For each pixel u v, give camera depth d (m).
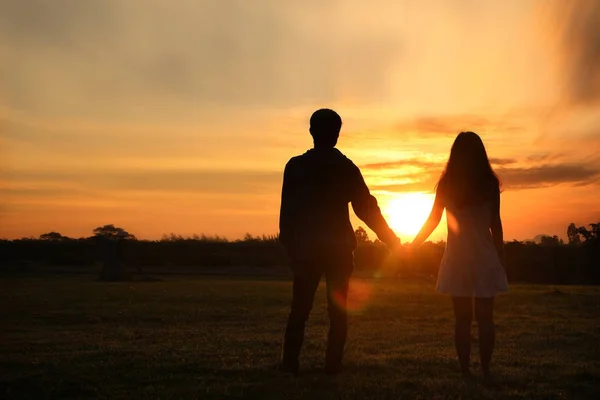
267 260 45.03
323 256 6.04
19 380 5.84
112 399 5.18
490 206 6.10
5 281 26.58
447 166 6.18
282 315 12.31
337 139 6.27
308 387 5.46
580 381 5.79
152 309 13.41
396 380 5.72
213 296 16.91
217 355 7.16
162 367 6.39
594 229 35.12
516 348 7.89
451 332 9.46
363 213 6.29
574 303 14.77
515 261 35.75
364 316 11.83
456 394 5.18
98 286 22.19
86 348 7.91
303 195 6.11
